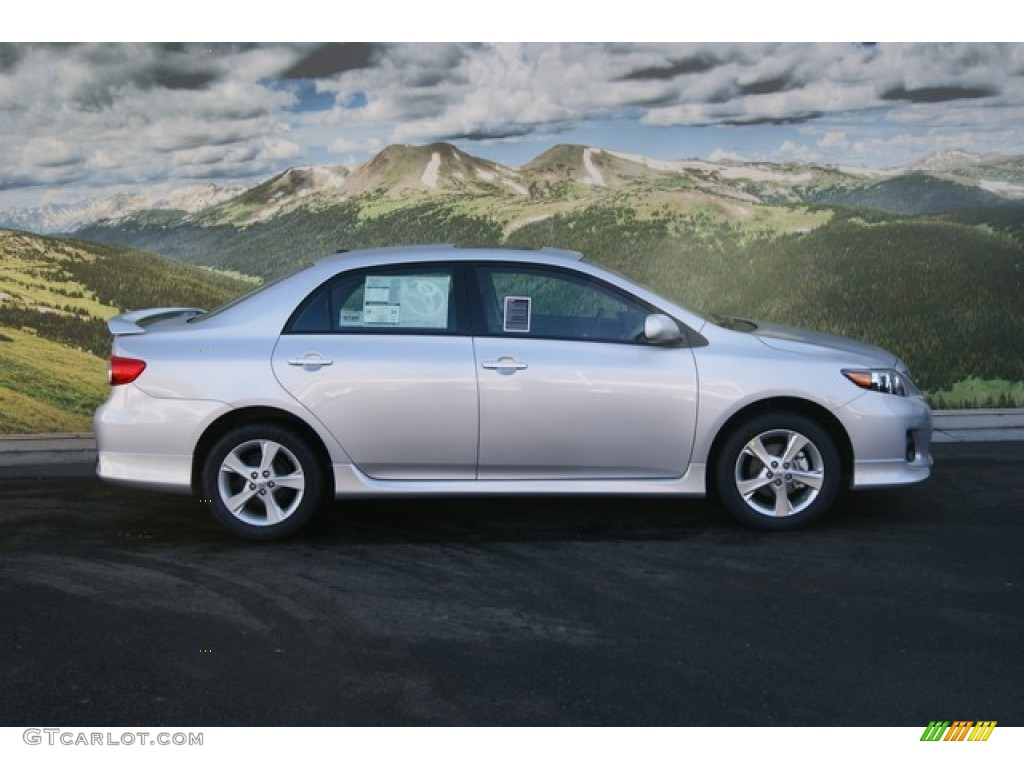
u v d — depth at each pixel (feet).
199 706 13.16
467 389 19.04
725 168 31.24
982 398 30.42
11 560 18.66
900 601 16.08
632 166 31.40
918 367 30.73
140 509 21.86
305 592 16.88
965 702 12.99
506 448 19.20
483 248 20.10
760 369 19.15
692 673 13.82
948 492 21.89
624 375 19.07
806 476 19.34
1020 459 24.39
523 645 14.73
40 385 30.12
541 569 17.78
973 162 30.45
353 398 19.04
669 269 31.55
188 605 16.38
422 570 17.84
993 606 15.85
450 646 14.73
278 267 31.78
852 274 30.96
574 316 19.52
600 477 19.45
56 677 13.97
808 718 12.67
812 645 14.58
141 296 31.04
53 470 25.29
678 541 19.12
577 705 13.03
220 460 19.22
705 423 19.15
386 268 19.69
